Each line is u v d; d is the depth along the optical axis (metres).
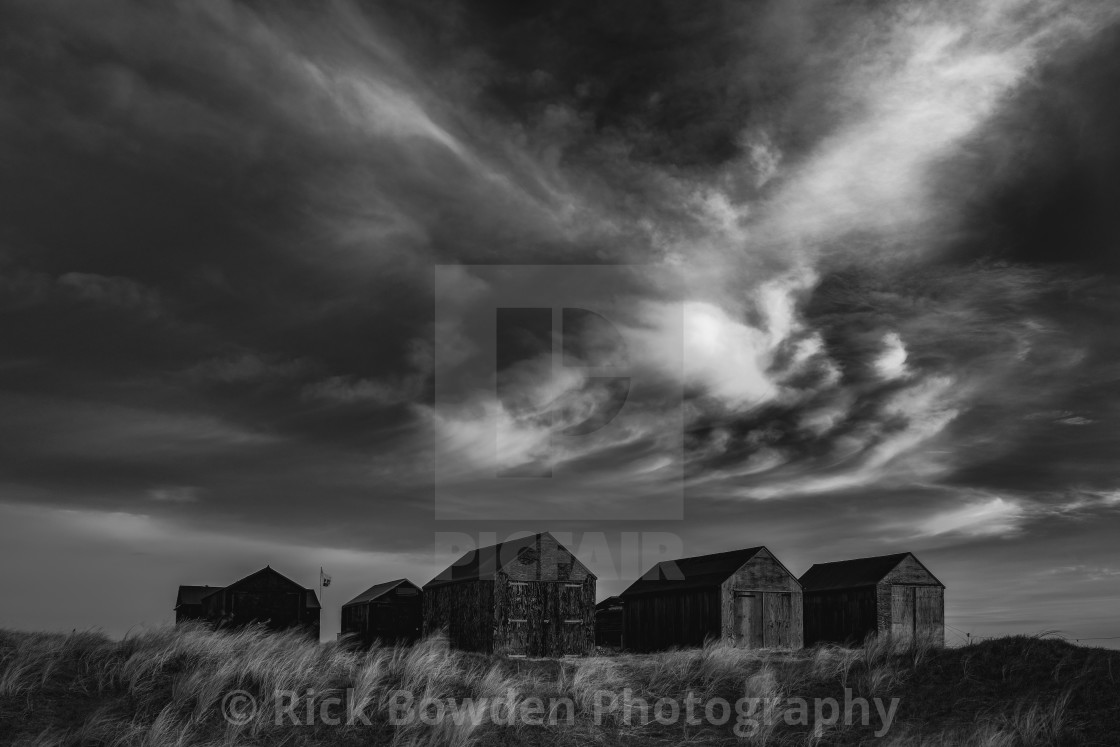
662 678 18.70
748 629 35.75
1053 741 14.65
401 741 13.35
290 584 45.69
